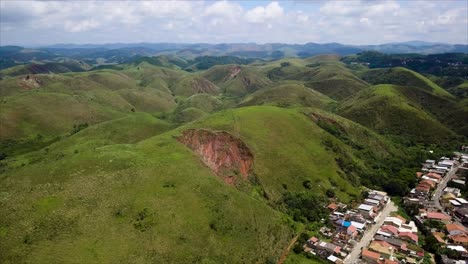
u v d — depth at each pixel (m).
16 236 62.88
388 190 134.00
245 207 92.00
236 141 120.19
